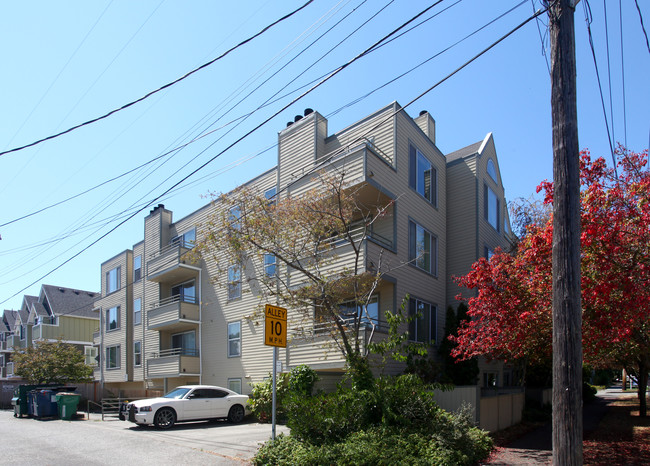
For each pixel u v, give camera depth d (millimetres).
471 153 22359
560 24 6793
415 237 18750
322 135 19641
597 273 9320
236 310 22250
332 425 9867
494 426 13414
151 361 25109
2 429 17141
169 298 26281
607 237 9055
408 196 18547
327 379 17078
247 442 12414
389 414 9805
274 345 10148
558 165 6547
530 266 10961
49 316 40750
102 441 13094
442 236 21219
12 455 11258
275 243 12789
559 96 6668
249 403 17469
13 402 23766
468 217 21281
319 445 9523
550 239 9977
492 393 14820
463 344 12398
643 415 18906
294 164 19656
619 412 21359
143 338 28438
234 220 12891
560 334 6168
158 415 15562
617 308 9195
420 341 18234
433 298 19672
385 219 17625
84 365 31891
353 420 10109
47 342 32062
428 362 17375
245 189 13242
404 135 18750
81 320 41375
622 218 9195
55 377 30375
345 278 12891
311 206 12984
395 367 16656
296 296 12570
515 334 10930
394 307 16781
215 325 23406
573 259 6270
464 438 9719
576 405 5949
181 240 26719
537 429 14547
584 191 9930
